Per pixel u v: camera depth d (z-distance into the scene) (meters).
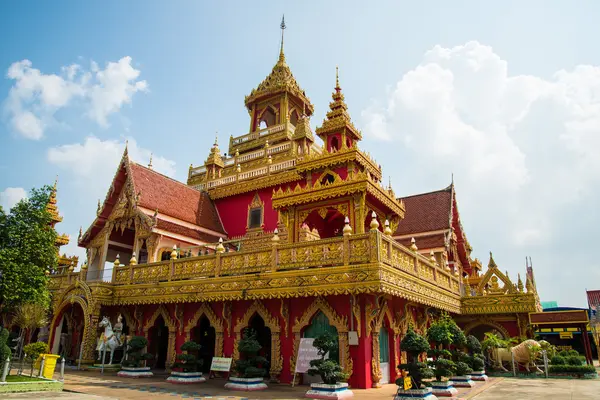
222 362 17.20
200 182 35.84
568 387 16.34
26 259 17.61
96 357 21.23
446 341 14.45
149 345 21.11
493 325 24.08
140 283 21.19
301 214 20.00
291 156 30.17
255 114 42.28
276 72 42.16
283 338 16.50
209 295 17.94
